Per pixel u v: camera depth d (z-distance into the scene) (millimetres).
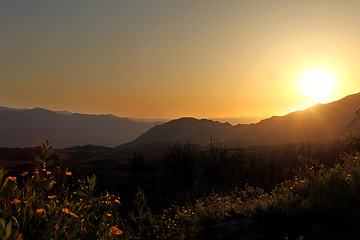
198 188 13906
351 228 4121
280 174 13203
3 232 1844
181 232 5844
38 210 2332
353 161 6793
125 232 5664
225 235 4793
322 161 14203
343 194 5262
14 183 2555
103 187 19422
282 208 4918
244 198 8500
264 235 4418
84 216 3023
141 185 19406
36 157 2918
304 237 4113
